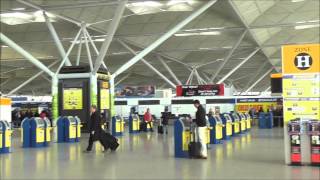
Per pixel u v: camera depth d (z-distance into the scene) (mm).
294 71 12445
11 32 35594
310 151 11945
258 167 11656
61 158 14320
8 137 16375
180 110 43906
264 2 30031
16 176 10531
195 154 13906
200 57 49188
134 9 29156
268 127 36844
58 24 33500
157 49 43625
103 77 28250
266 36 39844
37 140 18609
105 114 27812
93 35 35719
